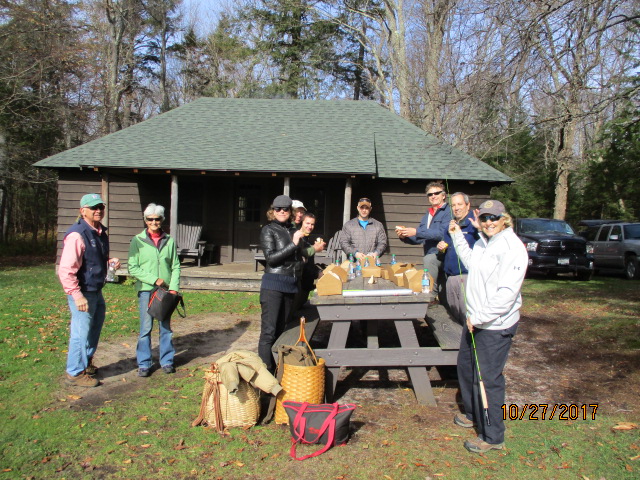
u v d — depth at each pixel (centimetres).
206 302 949
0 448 362
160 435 386
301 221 517
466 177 1115
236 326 756
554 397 474
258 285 1062
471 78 688
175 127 1267
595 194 2195
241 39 3066
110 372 532
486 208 355
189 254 1182
